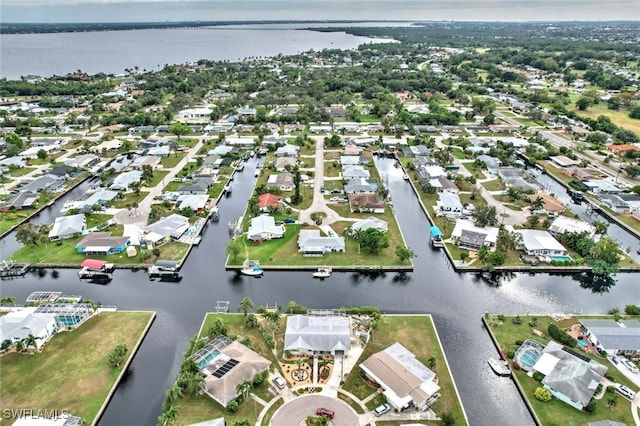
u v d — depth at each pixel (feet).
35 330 333.42
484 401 298.35
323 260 460.96
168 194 615.98
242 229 527.40
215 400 289.53
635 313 375.86
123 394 304.09
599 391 296.92
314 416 275.59
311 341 331.98
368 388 302.04
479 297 412.77
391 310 390.83
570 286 435.53
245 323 364.79
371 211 570.87
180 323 373.61
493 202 602.03
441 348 339.36
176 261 457.27
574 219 540.52
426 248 497.46
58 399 291.38
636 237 526.16
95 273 437.99
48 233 506.07
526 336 351.67
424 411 284.82
